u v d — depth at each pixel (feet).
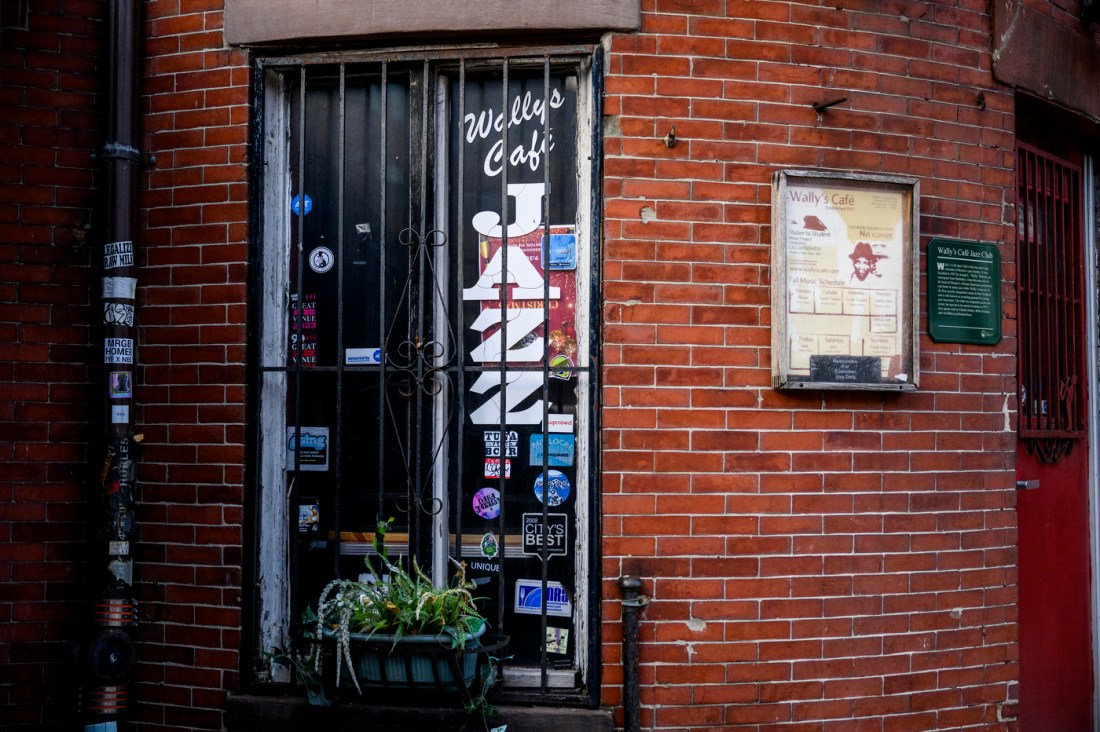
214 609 13.83
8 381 14.06
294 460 14.30
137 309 14.35
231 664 13.73
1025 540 16.84
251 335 14.08
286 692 13.75
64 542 14.20
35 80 14.35
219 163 14.19
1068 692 17.61
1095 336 19.07
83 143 14.51
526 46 13.80
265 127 14.39
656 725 13.12
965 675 14.40
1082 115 17.12
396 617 12.32
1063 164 18.40
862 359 13.78
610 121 13.46
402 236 14.29
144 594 14.11
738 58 13.71
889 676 13.87
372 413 14.25
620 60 13.51
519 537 13.92
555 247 13.99
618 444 13.25
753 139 13.70
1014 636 14.93
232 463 13.88
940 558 14.32
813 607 13.53
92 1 14.61
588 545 13.48
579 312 13.83
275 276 14.47
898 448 14.15
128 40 14.17
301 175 13.96
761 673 13.33
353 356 14.37
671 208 13.47
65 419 14.28
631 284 13.35
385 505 14.12
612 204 13.39
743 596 13.33
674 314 13.41
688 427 13.34
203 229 14.19
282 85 14.58
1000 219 15.21
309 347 14.51
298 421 13.88
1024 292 17.17
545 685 13.35
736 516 13.37
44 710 14.02
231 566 13.79
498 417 14.05
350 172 14.53
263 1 14.02
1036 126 17.61
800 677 13.44
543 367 13.69
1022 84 15.61
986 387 14.97
